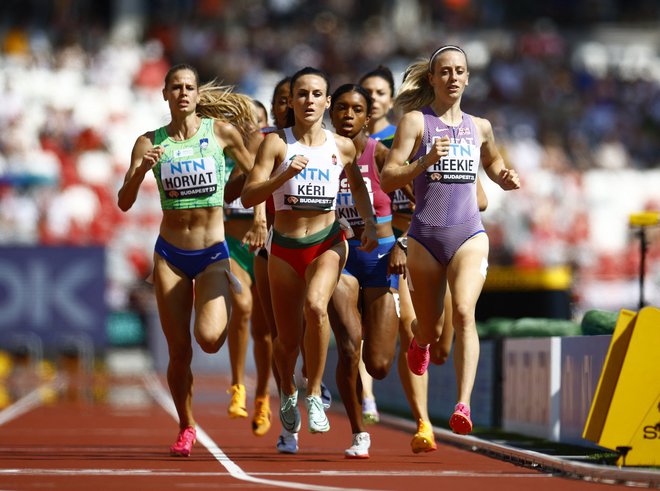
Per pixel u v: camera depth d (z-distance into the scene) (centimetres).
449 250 2186
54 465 2141
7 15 9981
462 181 2189
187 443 2344
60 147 7906
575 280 6366
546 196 8369
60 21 9912
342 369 2300
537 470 2081
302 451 2517
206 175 2284
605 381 2012
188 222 2288
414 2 11231
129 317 6675
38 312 6103
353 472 2022
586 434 2006
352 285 2320
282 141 2248
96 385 5509
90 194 7350
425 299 2222
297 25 10762
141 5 10494
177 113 2297
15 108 8012
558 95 10006
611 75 10431
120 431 3106
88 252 6147
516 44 10438
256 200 2170
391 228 2447
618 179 8725
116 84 8738
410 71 2348
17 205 7131
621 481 1850
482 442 2481
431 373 3734
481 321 4362
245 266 2786
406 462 2241
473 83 9962
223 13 10619
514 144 9019
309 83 2227
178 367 2323
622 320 2020
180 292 2297
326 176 2241
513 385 2994
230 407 2748
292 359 2352
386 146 2545
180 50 9769
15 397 4709
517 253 7169
